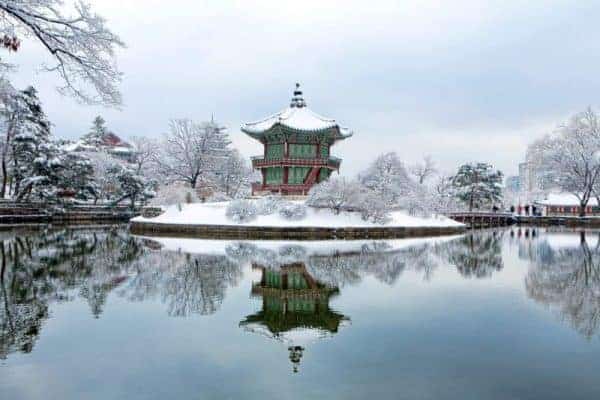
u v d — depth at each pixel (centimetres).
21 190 5497
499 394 773
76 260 2283
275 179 5644
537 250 3017
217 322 1173
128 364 886
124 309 1295
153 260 2342
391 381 820
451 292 1564
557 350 974
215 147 6819
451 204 7012
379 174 7312
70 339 1027
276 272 1986
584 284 1719
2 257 2352
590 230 5547
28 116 5412
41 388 779
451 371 864
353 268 2122
